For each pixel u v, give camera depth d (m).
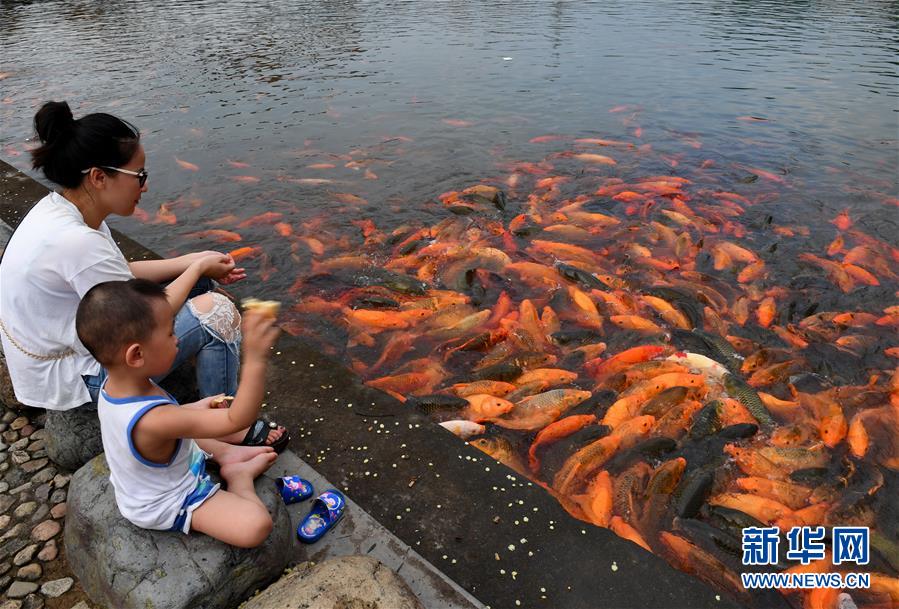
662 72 13.01
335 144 9.65
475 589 2.60
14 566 2.69
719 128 10.11
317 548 2.67
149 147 9.39
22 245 2.62
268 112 10.91
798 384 4.70
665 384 4.55
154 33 16.84
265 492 2.62
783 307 5.62
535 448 4.07
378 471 3.16
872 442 4.16
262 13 19.83
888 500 3.74
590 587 2.61
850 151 9.11
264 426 3.12
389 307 5.73
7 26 17.91
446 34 16.67
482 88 12.24
